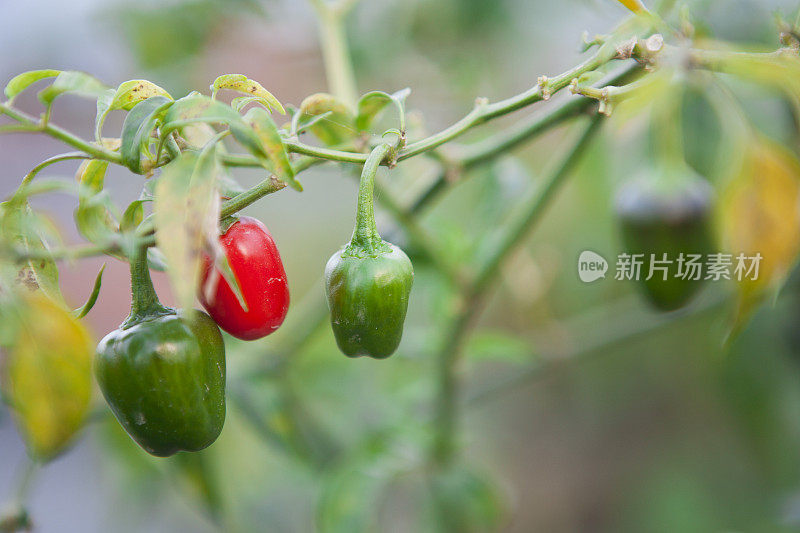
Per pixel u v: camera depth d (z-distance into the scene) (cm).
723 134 44
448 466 49
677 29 38
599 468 68
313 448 48
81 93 31
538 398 69
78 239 61
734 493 60
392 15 56
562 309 58
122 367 31
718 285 48
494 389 52
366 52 55
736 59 33
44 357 33
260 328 32
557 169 41
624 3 33
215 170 29
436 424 48
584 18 54
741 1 43
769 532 56
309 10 56
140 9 55
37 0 59
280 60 58
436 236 45
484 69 57
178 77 55
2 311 32
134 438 32
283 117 58
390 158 32
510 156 47
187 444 32
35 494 73
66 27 59
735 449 60
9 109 30
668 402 63
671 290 42
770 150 38
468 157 40
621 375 64
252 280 31
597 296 56
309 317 46
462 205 55
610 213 51
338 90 43
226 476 53
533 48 56
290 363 47
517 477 71
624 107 39
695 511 60
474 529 49
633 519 64
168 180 29
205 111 29
